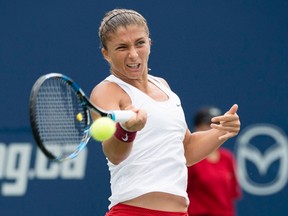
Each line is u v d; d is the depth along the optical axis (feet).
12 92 100.78
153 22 104.42
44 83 50.78
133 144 53.01
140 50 53.16
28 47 101.09
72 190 102.89
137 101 53.52
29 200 101.60
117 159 51.13
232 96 107.45
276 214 109.60
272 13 108.37
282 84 108.88
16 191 101.35
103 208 103.71
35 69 101.24
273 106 108.88
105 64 102.73
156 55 104.53
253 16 107.86
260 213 109.19
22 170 101.55
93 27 102.63
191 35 105.81
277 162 109.50
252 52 107.76
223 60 106.93
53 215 102.32
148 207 52.75
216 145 57.98
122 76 54.34
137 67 53.21
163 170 53.21
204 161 95.35
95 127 47.65
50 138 50.90
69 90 50.67
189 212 94.94
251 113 108.37
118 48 52.90
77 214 102.89
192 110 105.81
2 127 100.78
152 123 53.36
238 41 107.45
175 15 105.19
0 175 100.89
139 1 103.81
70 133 51.31
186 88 105.70
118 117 49.01
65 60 101.91
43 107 50.90
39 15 101.24
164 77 104.78
